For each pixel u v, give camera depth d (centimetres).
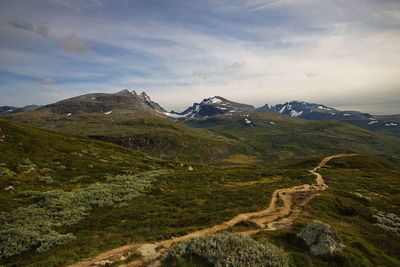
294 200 3609
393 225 2848
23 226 2648
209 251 1371
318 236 1672
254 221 2511
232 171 7619
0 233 2364
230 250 1395
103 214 3222
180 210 3275
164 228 2456
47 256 1808
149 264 1422
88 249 1769
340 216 2970
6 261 1897
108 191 4356
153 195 4338
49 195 3888
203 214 2900
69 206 3522
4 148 5922
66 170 5797
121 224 2728
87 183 5091
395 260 1661
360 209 3406
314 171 7919
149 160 9338
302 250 1608
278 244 1678
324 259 1509
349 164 9975
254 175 6744
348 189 5062
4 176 4600
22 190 4147
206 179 5922
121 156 9025
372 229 2634
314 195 3938
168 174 6494
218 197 3853
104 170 6253
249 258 1320
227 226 2361
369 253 1695
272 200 3644
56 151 7081
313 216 2756
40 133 8862
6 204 3394
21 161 5547
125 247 1806
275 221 2544
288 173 7119
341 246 1634
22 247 2109
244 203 3381
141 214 3108
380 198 4369
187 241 1546
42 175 5172
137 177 5834
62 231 2642
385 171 8631
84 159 7050
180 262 1316
